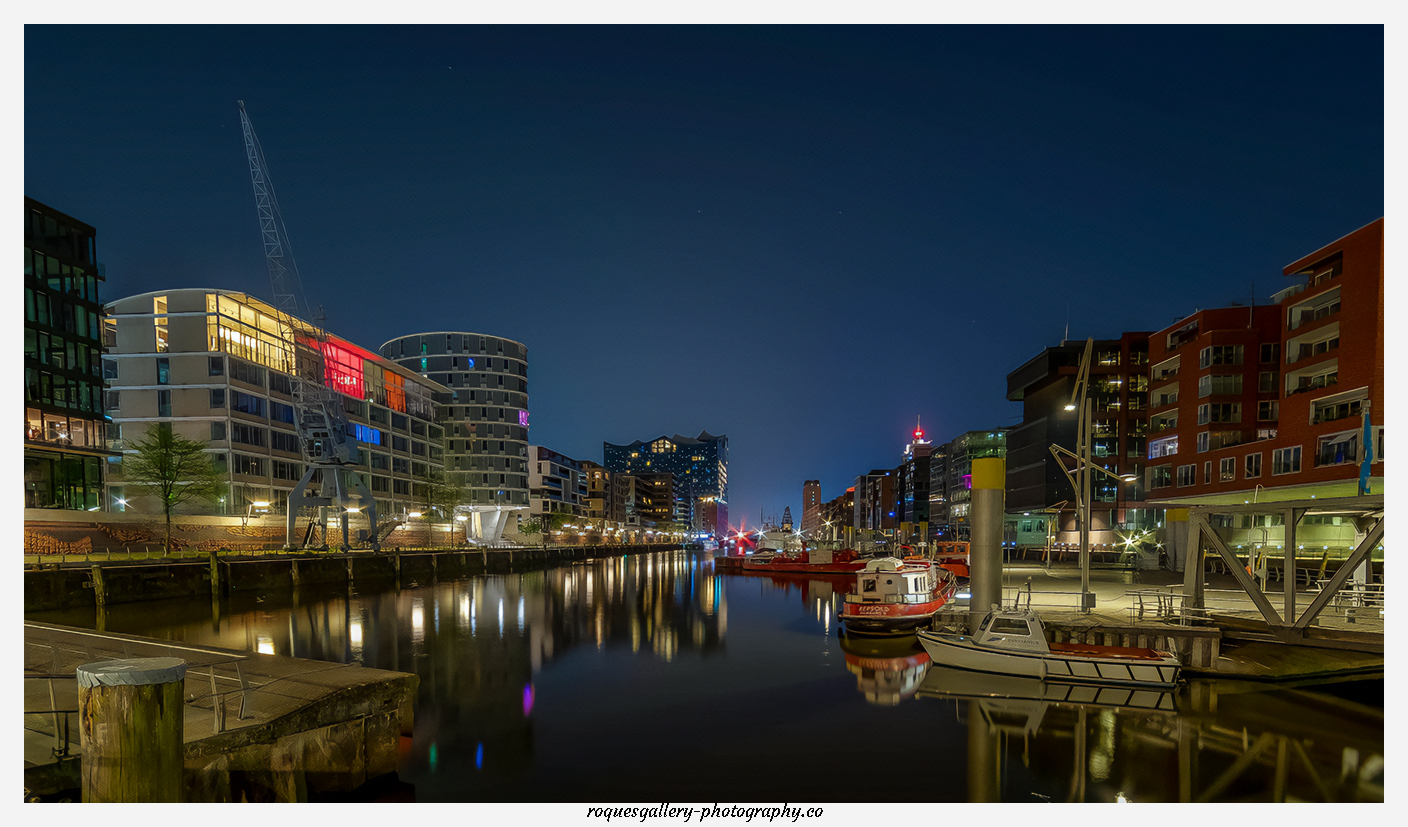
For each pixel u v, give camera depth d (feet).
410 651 99.40
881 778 47.85
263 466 255.09
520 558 338.54
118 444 235.61
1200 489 195.42
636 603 167.43
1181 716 59.98
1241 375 194.80
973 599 90.89
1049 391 302.25
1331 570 133.08
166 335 243.19
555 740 56.13
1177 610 82.12
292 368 280.51
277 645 104.06
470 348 486.79
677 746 54.75
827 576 264.93
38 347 174.60
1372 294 138.31
